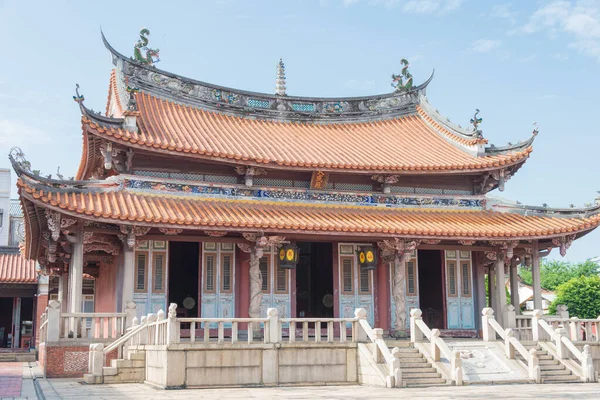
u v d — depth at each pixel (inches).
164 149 1210.0
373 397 749.9
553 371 1043.9
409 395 778.8
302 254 1699.1
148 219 1115.9
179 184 1262.3
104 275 1439.5
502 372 1010.1
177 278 1609.3
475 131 1427.2
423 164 1346.0
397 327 1314.0
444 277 1425.9
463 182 1455.5
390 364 915.4
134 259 1223.5
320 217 1269.7
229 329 1286.9
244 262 1316.4
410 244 1298.0
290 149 1375.5
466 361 1028.5
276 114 1567.4
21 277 2127.2
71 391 836.0
